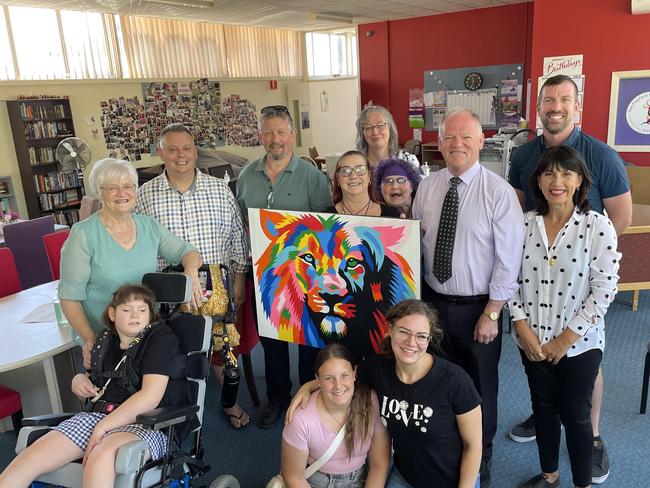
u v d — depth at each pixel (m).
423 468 2.01
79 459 2.06
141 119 9.51
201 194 2.91
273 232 2.45
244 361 3.27
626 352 3.70
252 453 2.88
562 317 2.12
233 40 11.05
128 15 9.00
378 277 2.28
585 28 4.31
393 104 11.69
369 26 11.48
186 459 2.07
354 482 2.12
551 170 2.02
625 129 4.34
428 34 10.84
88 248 2.48
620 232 2.44
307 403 2.06
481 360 2.29
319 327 2.46
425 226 2.36
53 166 8.26
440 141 2.25
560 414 2.24
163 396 2.19
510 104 10.23
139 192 2.93
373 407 2.03
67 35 8.28
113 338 2.30
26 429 2.09
